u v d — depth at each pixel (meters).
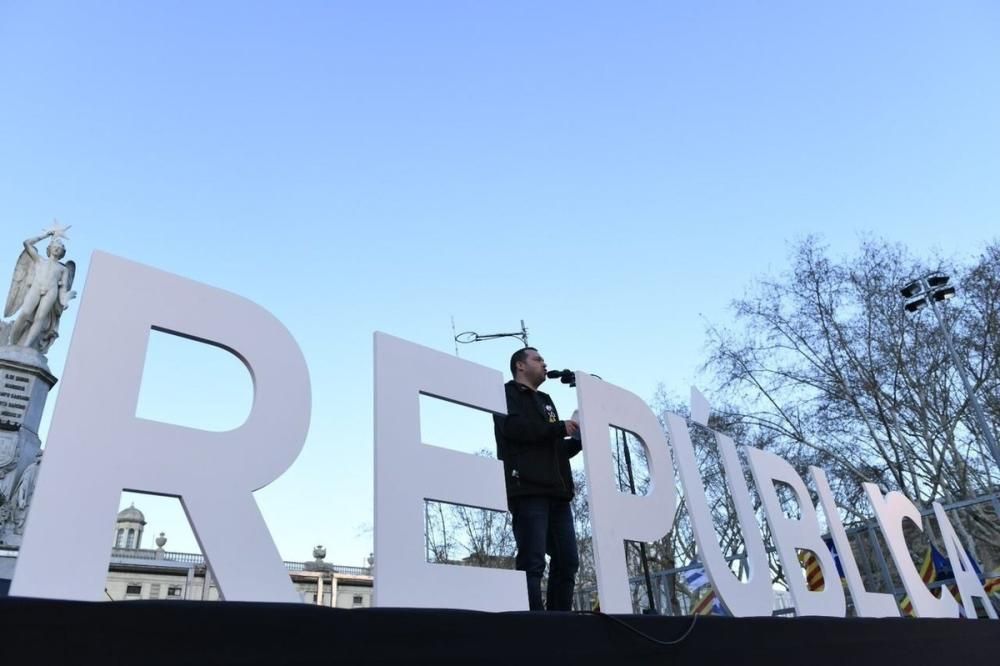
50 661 1.27
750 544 3.53
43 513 1.58
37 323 11.34
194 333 2.01
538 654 2.04
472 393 2.81
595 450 3.01
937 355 17.92
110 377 1.80
